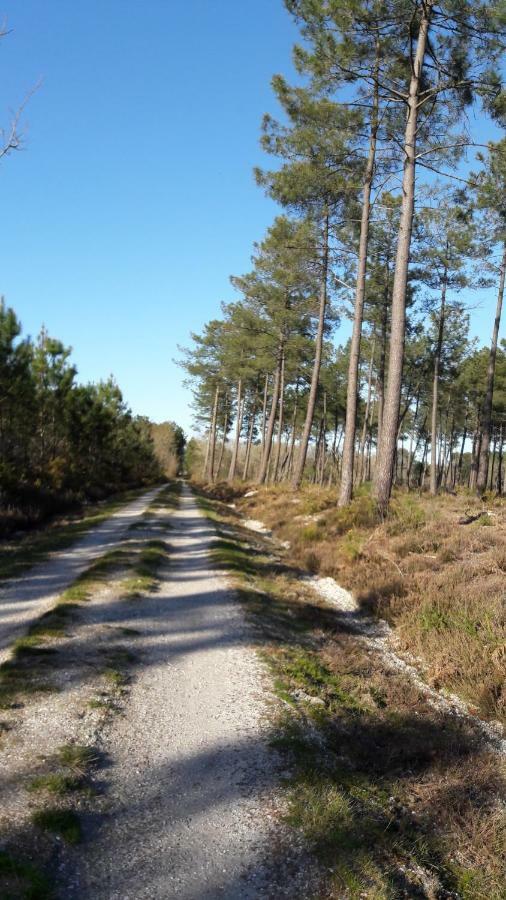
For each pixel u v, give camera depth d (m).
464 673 7.08
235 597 9.34
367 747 5.17
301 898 3.16
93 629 7.24
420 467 57.41
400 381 14.65
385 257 25.42
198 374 48.81
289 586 11.04
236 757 4.54
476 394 42.34
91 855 3.35
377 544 12.50
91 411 27.55
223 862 3.38
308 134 16.53
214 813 3.83
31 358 18.59
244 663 6.54
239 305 34.00
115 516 19.67
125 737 4.72
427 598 9.11
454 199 15.81
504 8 12.34
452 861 3.88
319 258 22.78
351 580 11.26
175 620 7.95
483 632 7.70
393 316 14.60
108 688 5.55
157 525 17.16
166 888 3.15
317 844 3.59
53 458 22.84
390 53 15.04
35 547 13.10
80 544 13.70
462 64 14.09
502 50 13.39
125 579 9.92
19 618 7.77
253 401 52.75
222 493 36.94
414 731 5.63
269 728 5.04
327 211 19.94
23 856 3.22
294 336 31.05
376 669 7.31
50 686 5.47
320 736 5.14
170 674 6.09
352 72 15.09
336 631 8.62
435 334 35.00
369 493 16.81
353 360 17.53
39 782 3.92
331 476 55.16
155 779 4.18
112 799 3.90
